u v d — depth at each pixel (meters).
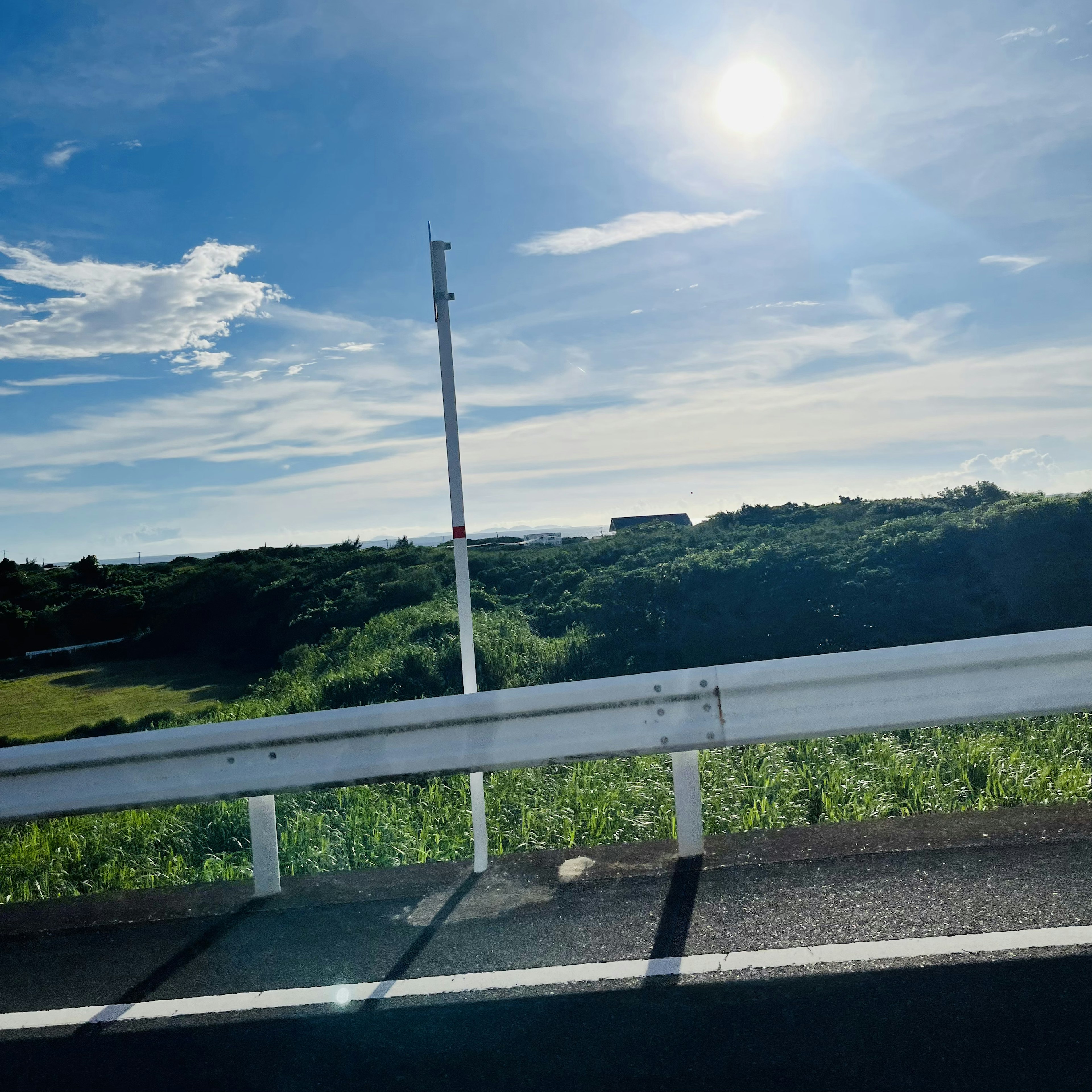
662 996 3.11
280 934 3.93
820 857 4.19
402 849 5.57
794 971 3.19
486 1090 2.69
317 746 4.35
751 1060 2.72
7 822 4.37
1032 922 3.38
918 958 3.20
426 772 4.34
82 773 4.35
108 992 3.52
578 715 4.37
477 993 3.24
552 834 5.58
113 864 5.77
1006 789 5.56
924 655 4.30
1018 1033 2.73
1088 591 15.06
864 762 6.48
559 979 3.28
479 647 13.21
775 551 18.39
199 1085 2.85
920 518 19.69
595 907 3.89
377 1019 3.13
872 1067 2.64
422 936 3.76
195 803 4.38
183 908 4.35
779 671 4.31
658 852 4.50
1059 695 4.32
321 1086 2.79
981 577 16.06
